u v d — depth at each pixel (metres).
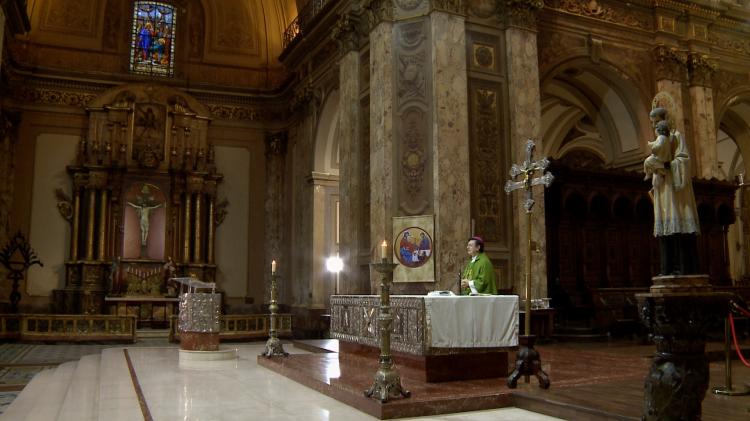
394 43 12.45
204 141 21.53
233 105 22.34
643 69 15.88
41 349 13.77
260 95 22.47
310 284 18.41
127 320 15.61
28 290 19.41
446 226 11.35
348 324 9.05
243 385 7.43
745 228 20.08
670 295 4.17
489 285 7.50
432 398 5.67
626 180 14.73
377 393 5.68
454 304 6.82
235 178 22.11
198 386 7.36
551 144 23.02
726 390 6.21
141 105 20.84
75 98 20.66
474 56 12.50
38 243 19.72
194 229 20.92
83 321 15.42
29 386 8.32
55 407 6.62
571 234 14.21
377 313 7.96
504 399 5.96
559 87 17.52
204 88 21.94
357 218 13.70
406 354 7.24
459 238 11.44
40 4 20.78
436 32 11.96
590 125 22.50
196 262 20.75
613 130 16.83
